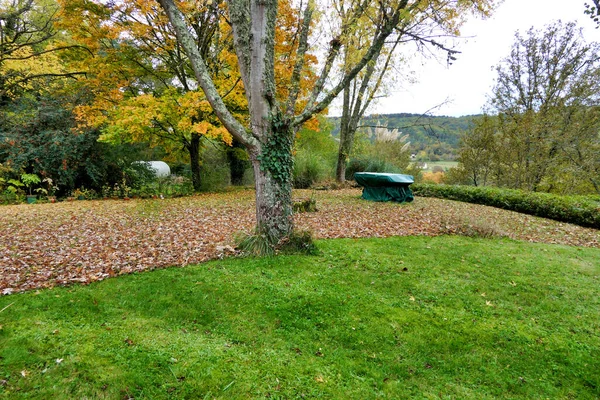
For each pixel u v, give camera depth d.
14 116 10.52
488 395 2.26
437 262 4.57
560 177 12.22
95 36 8.84
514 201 9.51
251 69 4.33
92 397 1.98
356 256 4.67
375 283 3.84
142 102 8.97
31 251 4.65
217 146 14.03
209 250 4.80
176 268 4.10
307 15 4.95
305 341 2.75
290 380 2.27
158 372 2.24
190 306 3.20
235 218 7.26
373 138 20.11
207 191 13.12
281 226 4.73
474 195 10.84
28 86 11.84
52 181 10.27
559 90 11.80
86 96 10.59
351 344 2.74
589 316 3.25
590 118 10.78
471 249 5.21
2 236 5.39
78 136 10.40
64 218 6.95
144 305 3.17
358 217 7.57
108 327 2.75
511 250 5.24
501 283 3.94
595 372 2.50
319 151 18.28
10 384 2.01
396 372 2.45
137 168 11.99
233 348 2.60
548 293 3.71
